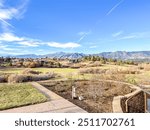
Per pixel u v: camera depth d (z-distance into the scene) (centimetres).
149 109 1222
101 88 1534
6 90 1323
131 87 1591
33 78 2150
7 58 7219
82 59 8356
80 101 1047
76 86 1603
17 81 2011
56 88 1484
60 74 2778
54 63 6016
